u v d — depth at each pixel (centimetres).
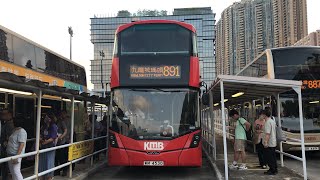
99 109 2106
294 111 1499
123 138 1070
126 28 1146
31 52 1206
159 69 1102
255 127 1227
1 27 1015
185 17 8256
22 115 1177
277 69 1510
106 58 7994
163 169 1310
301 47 1527
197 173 1216
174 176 1158
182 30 1140
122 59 1115
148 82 1097
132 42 1130
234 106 2339
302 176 1023
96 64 7838
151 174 1201
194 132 1076
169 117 1080
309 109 1497
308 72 1509
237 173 1108
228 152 1744
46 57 1335
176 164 1050
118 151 1066
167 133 1066
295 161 1505
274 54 1528
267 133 1079
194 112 1093
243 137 1195
